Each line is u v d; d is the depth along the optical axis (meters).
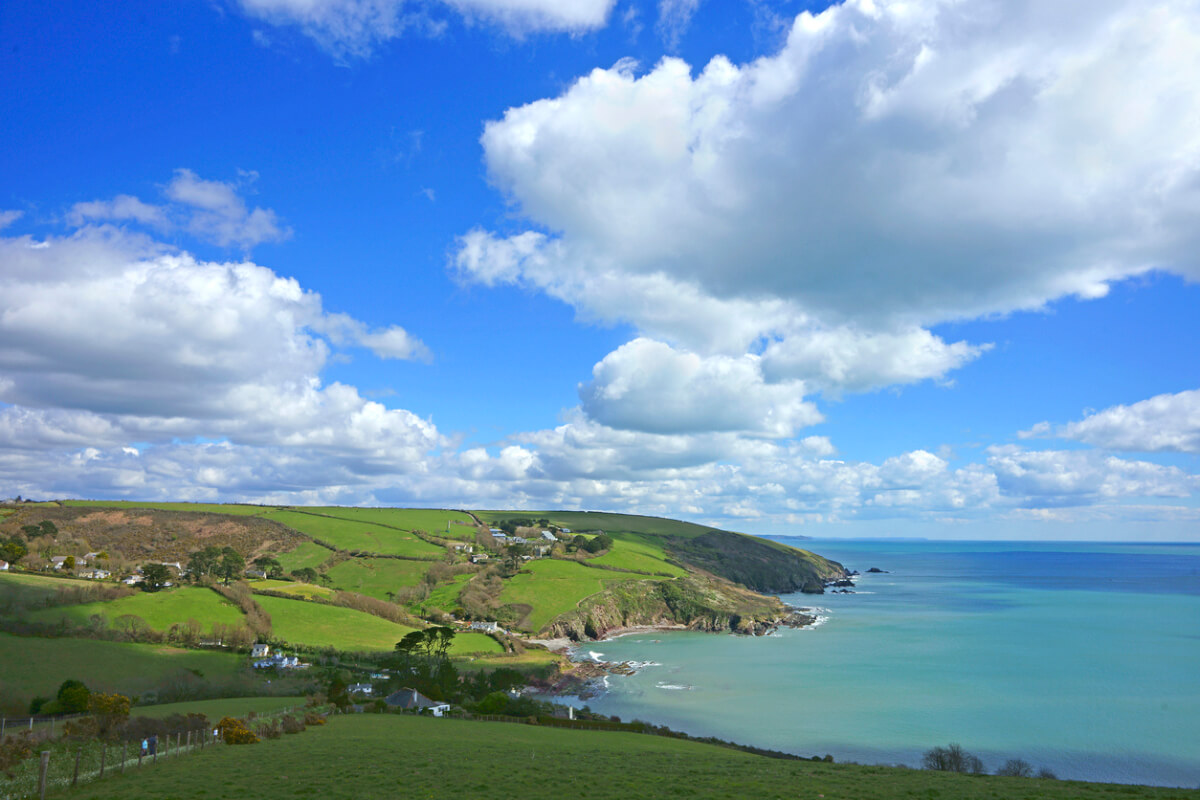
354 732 57.16
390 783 31.38
